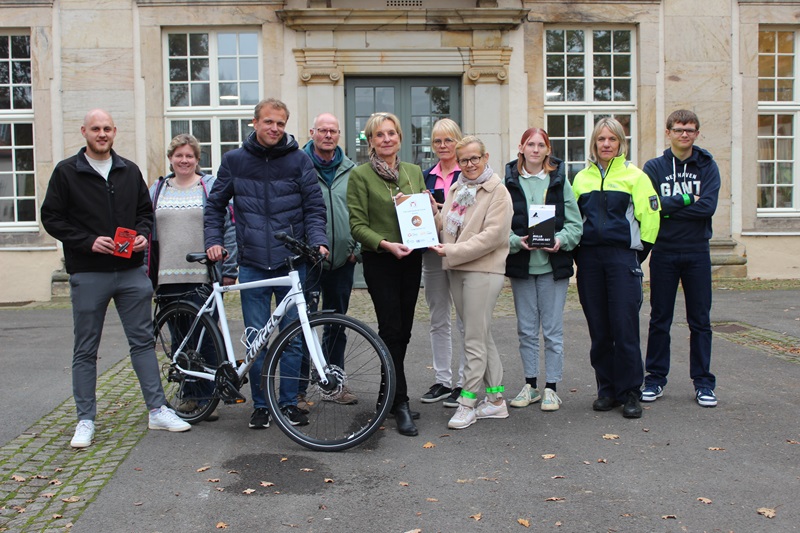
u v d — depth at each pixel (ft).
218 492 12.48
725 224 40.52
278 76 38.40
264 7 38.17
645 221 16.19
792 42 41.42
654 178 17.25
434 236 15.43
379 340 14.61
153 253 16.97
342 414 16.05
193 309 16.17
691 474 13.07
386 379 14.39
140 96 38.37
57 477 13.30
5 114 38.96
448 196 16.30
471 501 12.05
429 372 20.81
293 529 11.10
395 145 15.90
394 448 14.58
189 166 17.10
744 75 40.27
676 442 14.71
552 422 16.11
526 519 11.36
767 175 41.65
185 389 16.60
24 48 39.04
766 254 40.78
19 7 37.96
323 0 38.22
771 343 23.79
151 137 38.42
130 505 11.98
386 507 11.85
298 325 14.84
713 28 39.83
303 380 15.11
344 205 17.33
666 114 39.91
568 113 40.29
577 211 16.65
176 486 12.74
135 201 15.33
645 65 39.73
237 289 15.72
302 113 38.47
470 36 38.60
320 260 15.19
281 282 15.08
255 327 15.64
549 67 40.19
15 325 29.32
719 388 18.66
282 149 15.62
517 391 18.84
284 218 15.64
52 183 14.87
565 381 19.79
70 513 11.69
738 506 11.74
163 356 18.72
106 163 15.06
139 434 15.64
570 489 12.49
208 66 38.99
